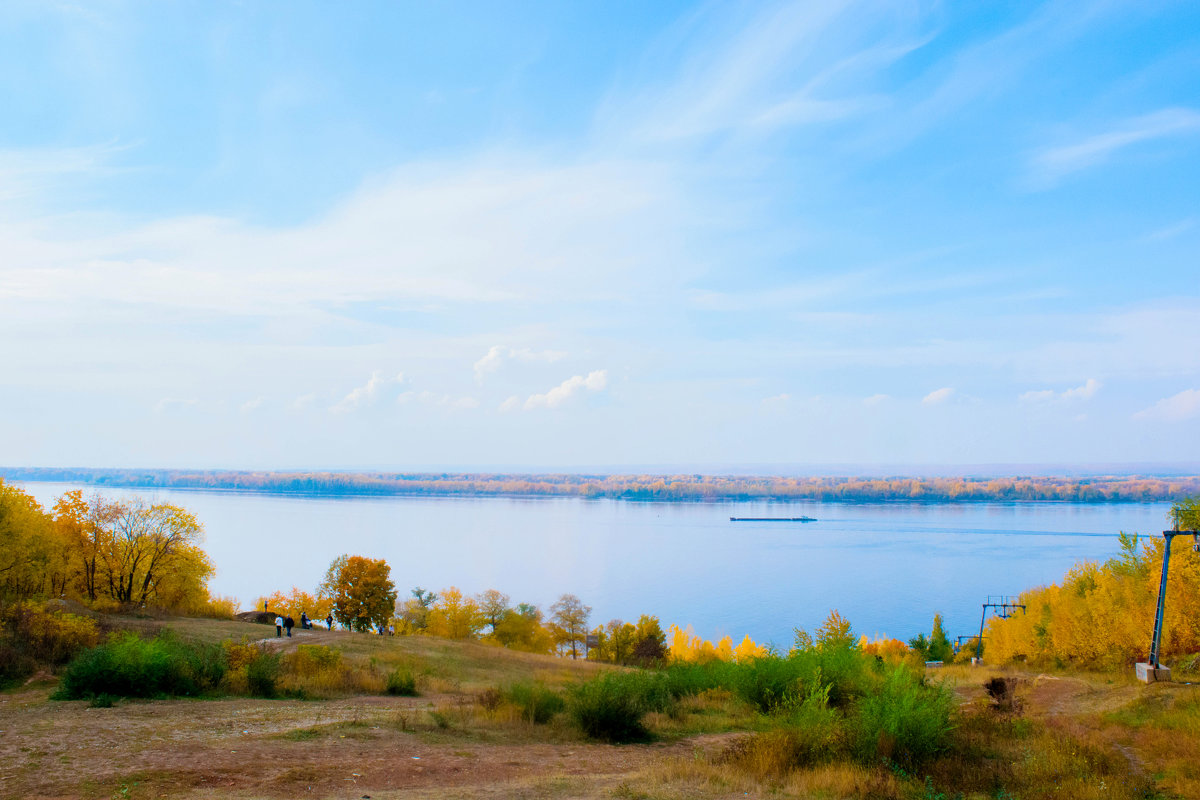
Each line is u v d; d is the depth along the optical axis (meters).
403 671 23.34
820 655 21.20
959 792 11.73
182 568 44.25
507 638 86.75
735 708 20.77
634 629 80.94
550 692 19.33
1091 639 31.98
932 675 23.86
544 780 11.46
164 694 17.55
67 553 40.50
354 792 10.17
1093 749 14.16
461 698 21.62
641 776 11.90
